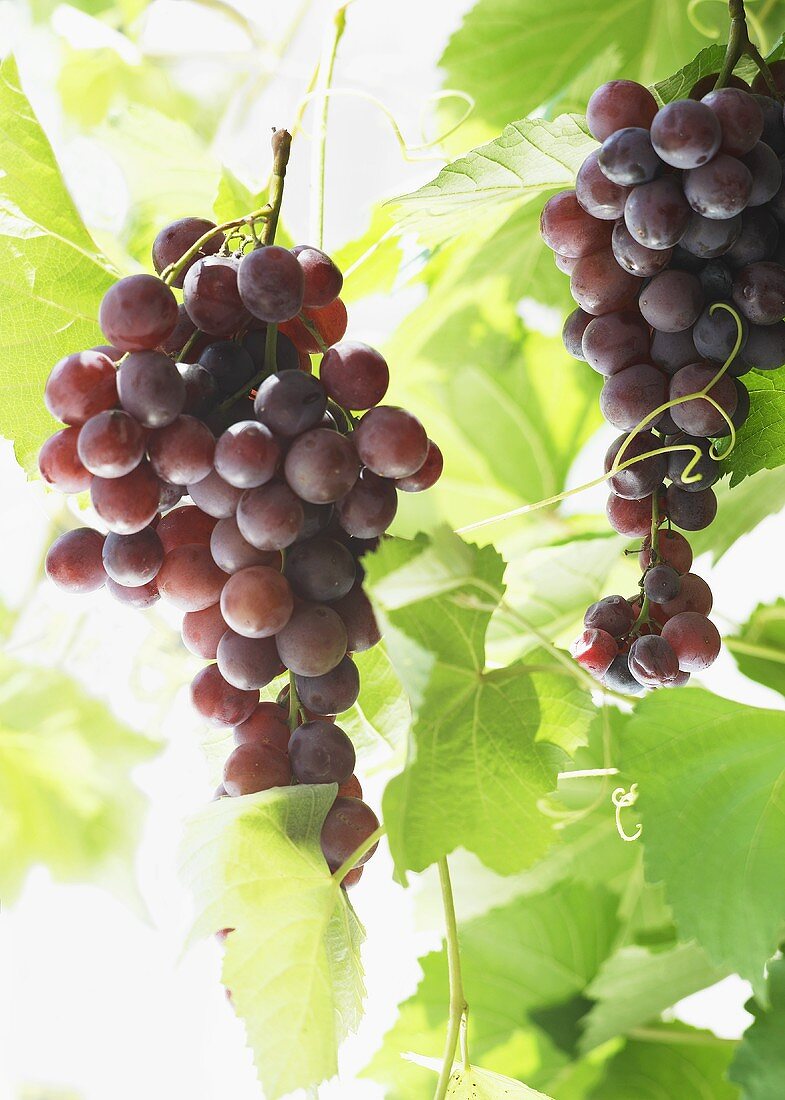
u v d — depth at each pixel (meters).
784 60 0.91
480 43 1.13
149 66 1.24
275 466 0.86
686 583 0.92
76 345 0.97
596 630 0.92
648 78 1.13
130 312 0.85
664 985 1.07
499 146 0.95
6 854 1.27
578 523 1.25
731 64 0.90
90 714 1.25
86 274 0.97
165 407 0.85
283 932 0.87
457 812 0.90
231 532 0.87
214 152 1.14
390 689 0.98
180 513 0.90
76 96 1.23
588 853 1.13
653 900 1.13
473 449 1.32
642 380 0.90
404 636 0.88
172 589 0.89
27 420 0.96
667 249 0.88
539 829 0.91
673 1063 1.10
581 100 1.13
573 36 1.12
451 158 1.08
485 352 1.22
